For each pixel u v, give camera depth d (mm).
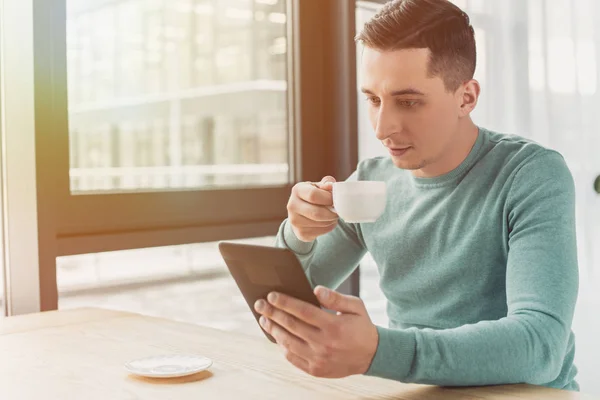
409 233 1386
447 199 1332
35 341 1287
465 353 914
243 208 2234
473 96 1274
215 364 1102
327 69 2459
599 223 2842
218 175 2379
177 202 2057
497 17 2734
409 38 1154
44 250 1769
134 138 2357
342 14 2420
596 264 2816
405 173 1464
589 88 2879
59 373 1064
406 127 1199
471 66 1243
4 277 1827
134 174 2168
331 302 878
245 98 2551
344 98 2432
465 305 1294
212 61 2639
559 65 2844
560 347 971
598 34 2895
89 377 1040
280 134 2457
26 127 1761
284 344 917
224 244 949
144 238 1970
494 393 918
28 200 1770
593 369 2789
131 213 1951
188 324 1434
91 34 2012
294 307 882
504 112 2758
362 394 932
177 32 2672
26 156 1767
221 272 3057
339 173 2461
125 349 1216
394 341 904
